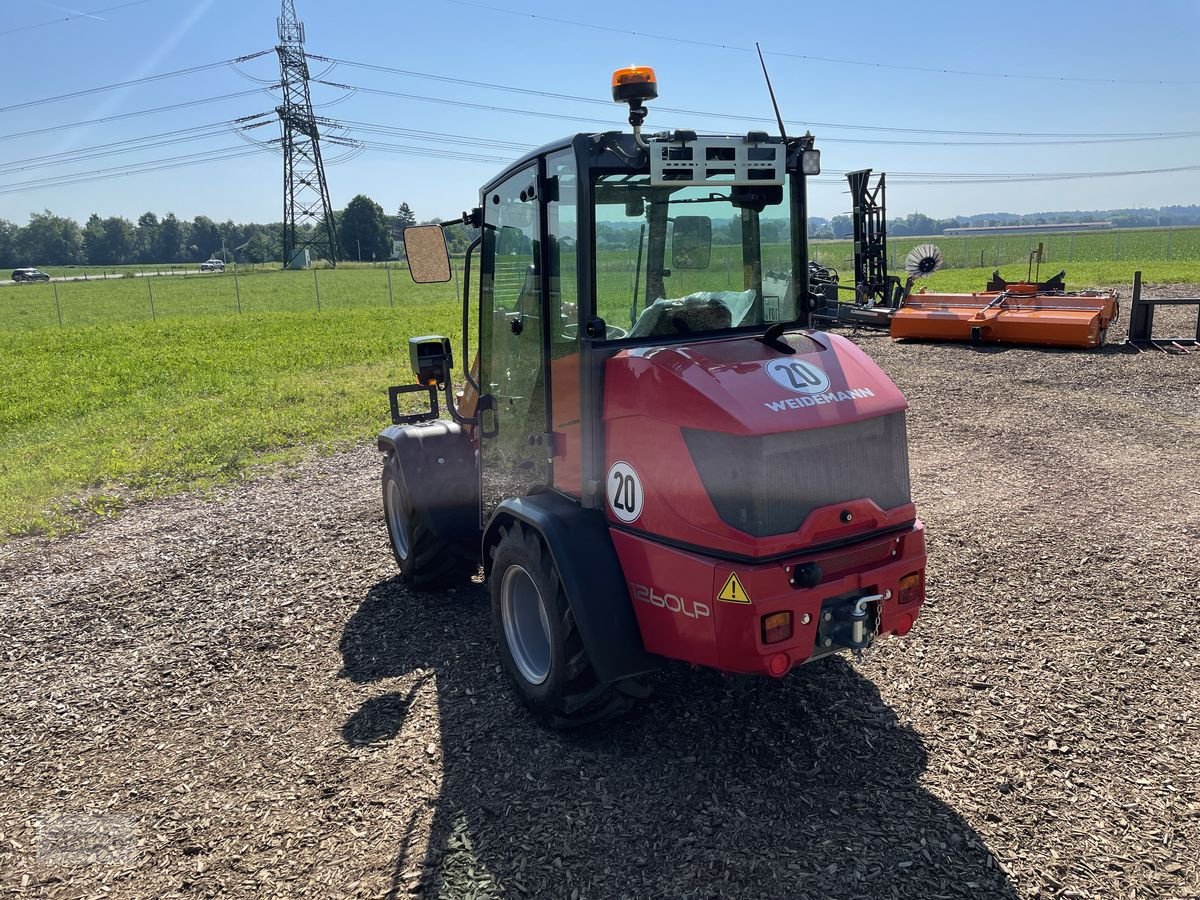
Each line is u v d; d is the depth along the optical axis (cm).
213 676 473
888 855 311
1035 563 566
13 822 356
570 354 388
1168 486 712
